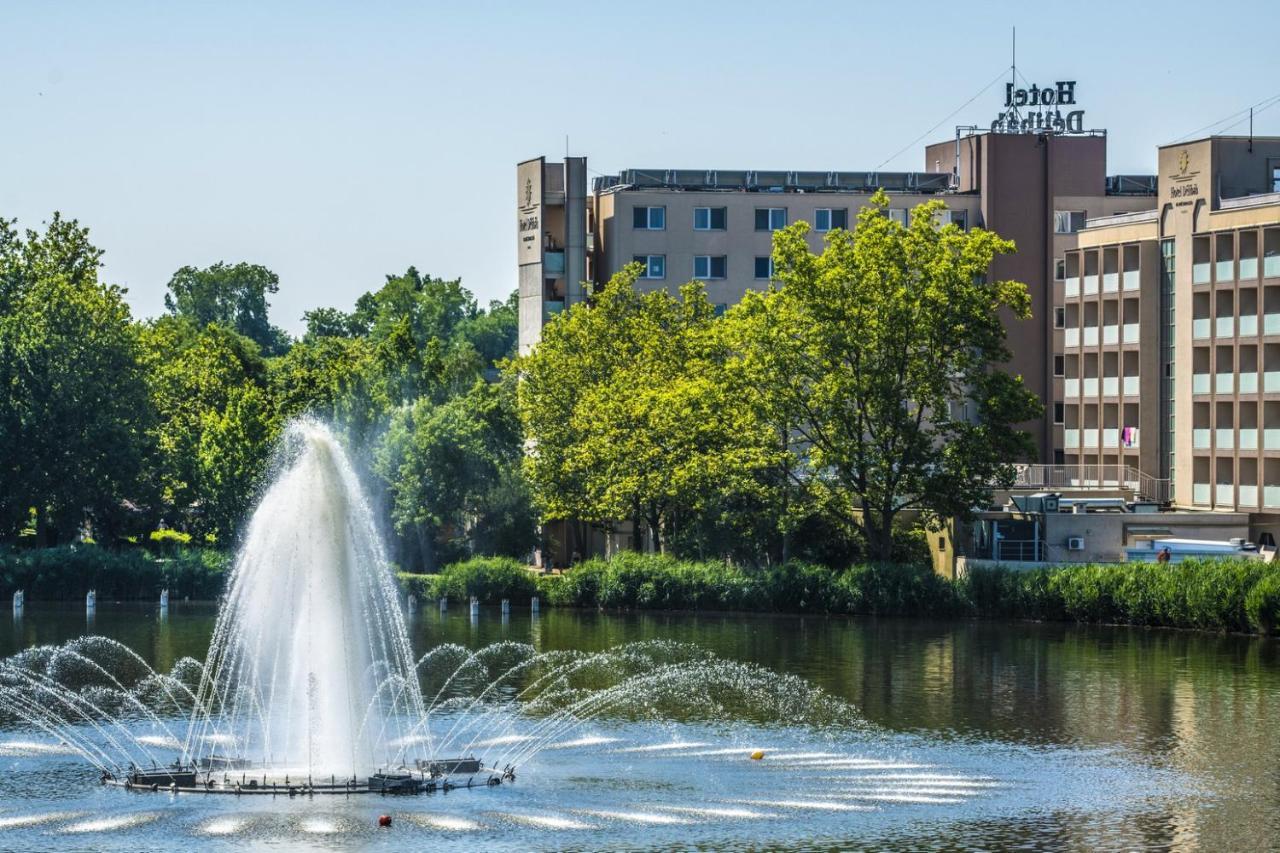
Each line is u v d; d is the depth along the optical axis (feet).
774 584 389.39
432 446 462.19
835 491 398.42
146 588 432.25
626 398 428.97
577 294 556.92
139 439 474.08
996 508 424.87
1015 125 565.94
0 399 455.63
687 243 561.02
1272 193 419.54
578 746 216.74
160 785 187.93
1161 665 294.25
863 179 571.69
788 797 186.29
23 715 238.48
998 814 179.11
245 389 541.75
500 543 467.52
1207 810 181.27
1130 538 405.80
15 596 405.80
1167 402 458.50
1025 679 276.62
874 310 380.17
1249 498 417.28
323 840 164.45
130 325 513.45
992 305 387.34
